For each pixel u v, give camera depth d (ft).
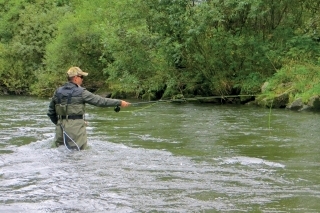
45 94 103.04
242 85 65.77
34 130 34.73
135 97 85.25
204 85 71.41
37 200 15.66
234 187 17.31
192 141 29.01
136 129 35.37
